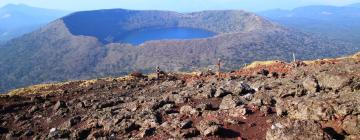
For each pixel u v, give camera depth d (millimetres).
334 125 22688
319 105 24094
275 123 25109
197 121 27266
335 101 24109
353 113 22703
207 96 35188
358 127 21312
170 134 24812
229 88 37312
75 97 49500
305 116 24328
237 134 24312
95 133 26453
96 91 53250
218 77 50562
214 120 26297
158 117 29000
